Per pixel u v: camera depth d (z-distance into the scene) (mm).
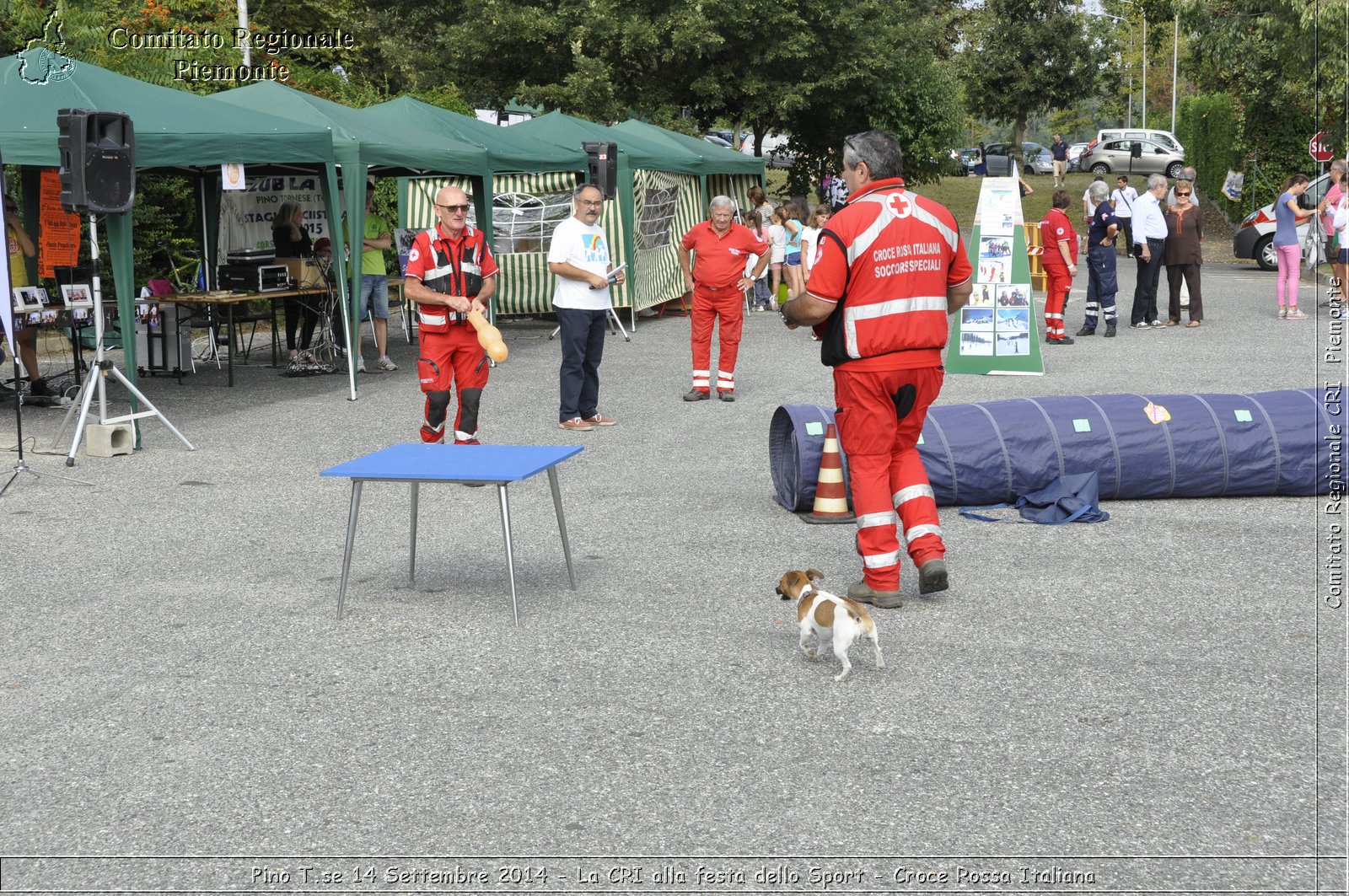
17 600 5980
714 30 29234
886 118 33812
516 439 9977
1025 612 5617
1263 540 6793
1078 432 7539
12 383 12398
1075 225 38781
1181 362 13812
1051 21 50469
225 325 14781
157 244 18109
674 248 20641
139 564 6586
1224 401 7816
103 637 5426
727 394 11977
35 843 3615
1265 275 24766
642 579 6199
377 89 31672
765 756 4121
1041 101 51875
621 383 13156
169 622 5621
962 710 4496
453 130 15211
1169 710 4480
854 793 3848
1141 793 3832
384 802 3836
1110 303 16094
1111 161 51156
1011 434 7496
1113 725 4348
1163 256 17047
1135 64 76812
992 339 13172
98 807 3832
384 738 4301
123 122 9141
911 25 33938
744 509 7641
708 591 5992
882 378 5535
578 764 4078
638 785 3922
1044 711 4480
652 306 19969
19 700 4707
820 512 7258
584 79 28500
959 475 7387
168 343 13703
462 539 7035
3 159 9078
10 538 7129
